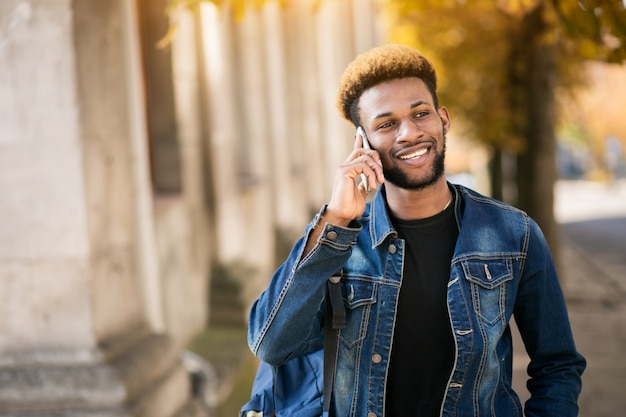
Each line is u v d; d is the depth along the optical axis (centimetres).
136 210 418
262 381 209
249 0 378
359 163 185
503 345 193
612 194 4459
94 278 356
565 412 193
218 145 730
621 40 358
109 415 345
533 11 891
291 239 1148
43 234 351
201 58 717
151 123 639
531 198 947
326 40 1706
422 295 191
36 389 346
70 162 348
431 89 195
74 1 346
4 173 349
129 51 415
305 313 186
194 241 678
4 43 344
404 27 1098
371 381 191
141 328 412
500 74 1082
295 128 1374
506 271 190
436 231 195
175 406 410
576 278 1232
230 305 718
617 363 663
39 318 354
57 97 346
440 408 189
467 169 3425
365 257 196
